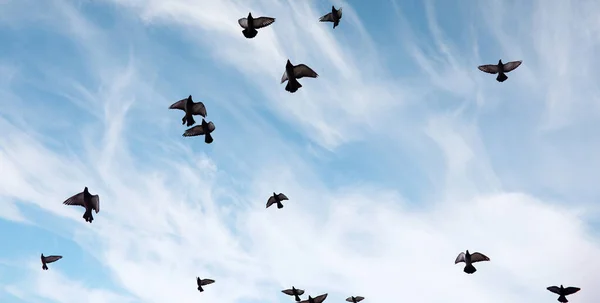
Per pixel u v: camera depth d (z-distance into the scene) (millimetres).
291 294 32938
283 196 34344
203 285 32344
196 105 25125
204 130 27391
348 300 35625
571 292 27812
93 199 24859
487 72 28250
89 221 24547
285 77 24844
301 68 24469
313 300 31125
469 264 29156
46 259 27281
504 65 27922
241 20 23500
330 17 28156
